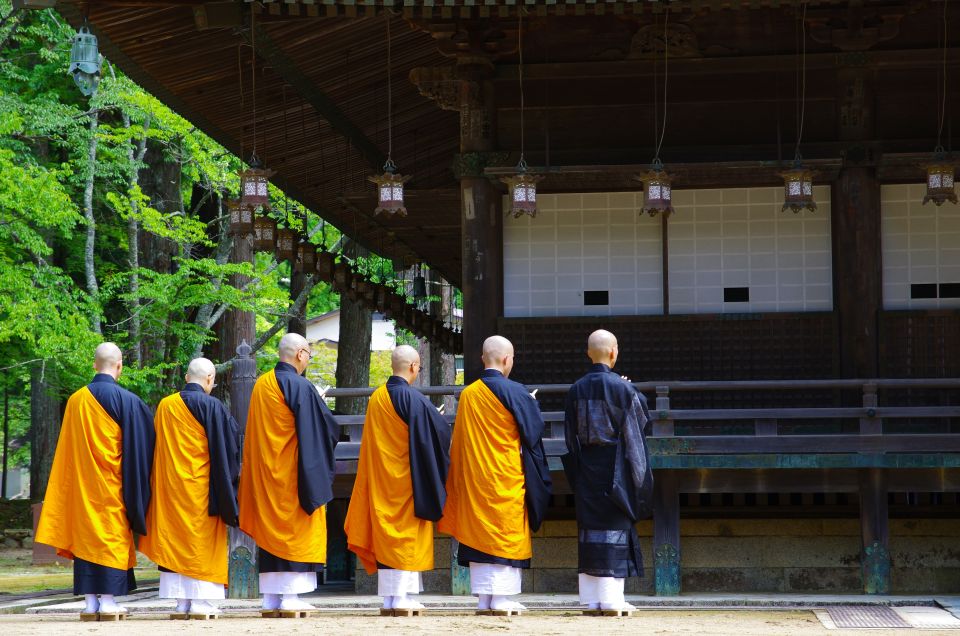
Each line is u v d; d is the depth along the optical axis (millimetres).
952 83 12008
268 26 12000
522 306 12336
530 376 12203
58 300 20000
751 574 11523
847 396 11766
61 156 26469
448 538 11773
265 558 9008
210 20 11133
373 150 17062
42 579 17719
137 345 21609
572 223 12367
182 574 8992
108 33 11953
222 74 13781
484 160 12188
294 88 13938
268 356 27953
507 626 7871
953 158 11117
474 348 12125
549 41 12414
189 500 8984
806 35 12164
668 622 8195
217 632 7703
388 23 11758
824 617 8977
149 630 7945
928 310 11828
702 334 12078
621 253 12305
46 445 26406
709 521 11602
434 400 21047
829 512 11562
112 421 8984
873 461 10742
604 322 12180
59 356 19609
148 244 24875
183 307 21969
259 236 15883
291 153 16984
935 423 11773
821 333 11938
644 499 8695
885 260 11992
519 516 8703
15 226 20031
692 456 10852
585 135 12336
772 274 12109
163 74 13383
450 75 12328
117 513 8961
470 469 8695
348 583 13477
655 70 12305
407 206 16203
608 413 8633
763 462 10797
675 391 12031
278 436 9031
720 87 12258
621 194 12352
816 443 10781
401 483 8930
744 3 10758
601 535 8625
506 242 12406
